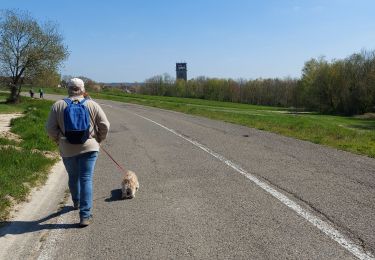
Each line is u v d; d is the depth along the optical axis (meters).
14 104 46.97
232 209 6.49
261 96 94.62
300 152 11.77
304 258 4.60
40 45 50.22
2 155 10.21
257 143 13.88
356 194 7.10
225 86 96.75
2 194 7.27
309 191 7.37
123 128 20.50
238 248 4.95
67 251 5.10
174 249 4.99
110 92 94.69
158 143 14.55
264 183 8.06
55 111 6.04
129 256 4.85
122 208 6.80
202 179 8.65
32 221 6.33
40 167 9.80
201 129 19.16
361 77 75.31
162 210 6.59
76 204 6.80
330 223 5.68
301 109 85.25
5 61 48.66
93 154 6.08
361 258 4.55
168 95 102.75
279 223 5.77
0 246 5.36
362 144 13.11
